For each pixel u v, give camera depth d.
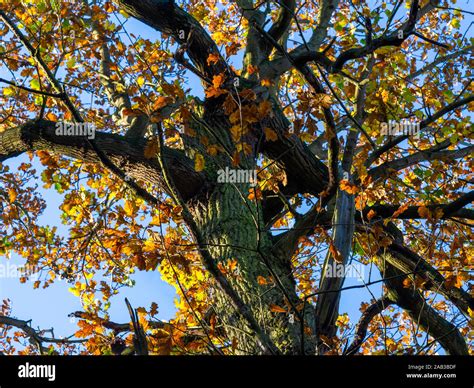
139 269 3.90
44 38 6.59
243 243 6.29
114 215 4.31
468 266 4.52
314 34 9.08
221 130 7.14
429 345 4.43
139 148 6.92
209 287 5.51
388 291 7.14
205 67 7.08
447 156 6.92
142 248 3.94
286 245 6.18
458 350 6.89
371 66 5.90
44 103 6.65
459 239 4.60
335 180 5.77
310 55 5.35
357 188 4.61
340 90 8.74
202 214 6.99
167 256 3.95
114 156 6.94
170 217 4.13
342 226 5.36
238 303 4.04
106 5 7.17
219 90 4.23
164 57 7.68
